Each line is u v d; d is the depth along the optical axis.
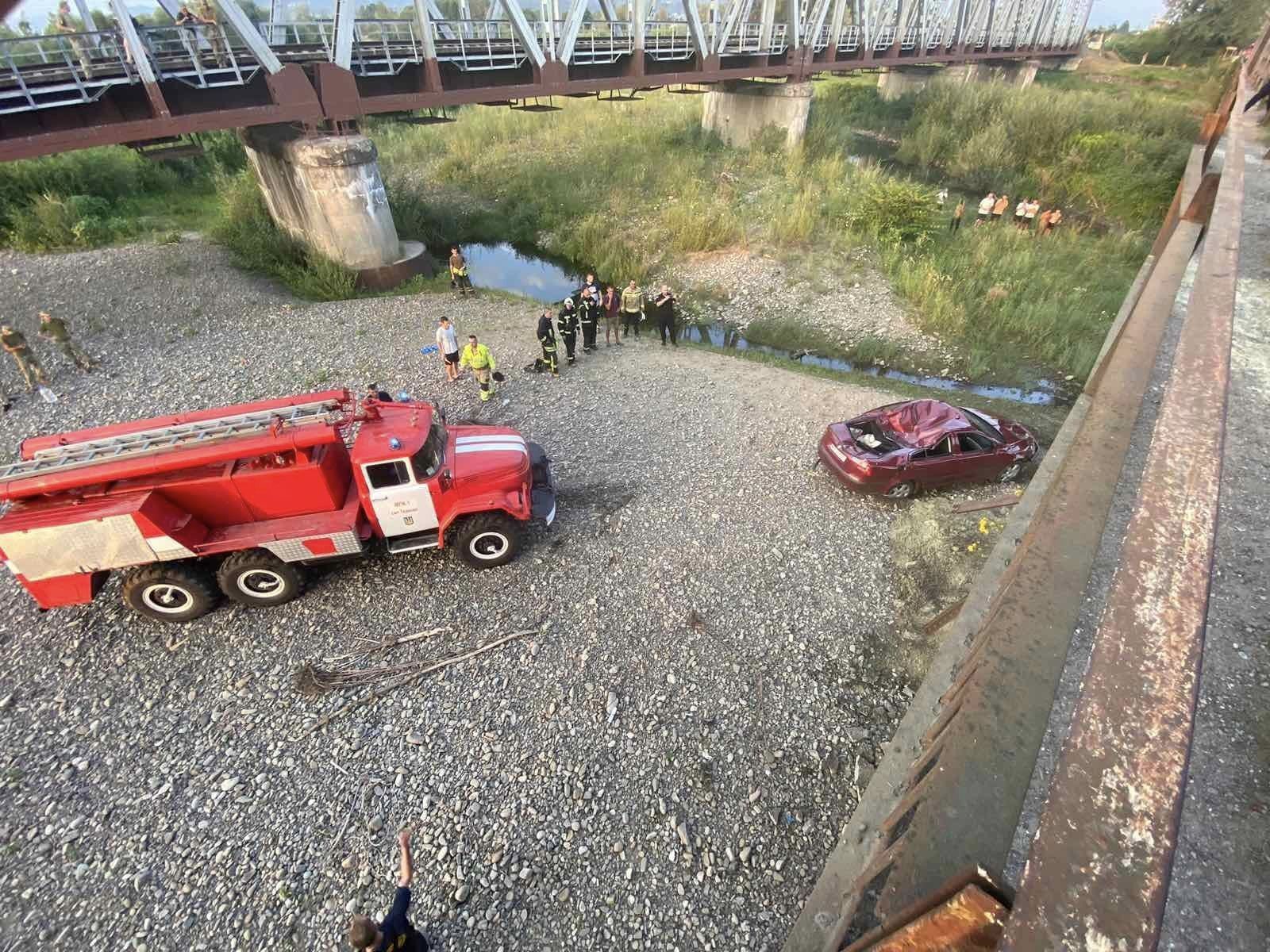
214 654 7.53
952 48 37.06
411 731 6.79
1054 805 0.92
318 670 7.36
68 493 6.92
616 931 5.43
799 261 19.80
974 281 17.73
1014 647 2.05
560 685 7.26
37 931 5.35
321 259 18.78
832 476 10.61
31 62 13.82
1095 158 25.98
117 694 7.12
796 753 6.68
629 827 6.07
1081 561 2.13
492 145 30.27
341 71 16.08
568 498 10.08
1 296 15.64
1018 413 13.34
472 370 13.29
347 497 7.94
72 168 22.56
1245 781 2.04
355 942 4.15
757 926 5.46
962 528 9.50
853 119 36.91
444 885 5.65
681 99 38.88
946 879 1.89
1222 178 3.81
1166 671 1.02
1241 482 2.74
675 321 16.48
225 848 5.87
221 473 7.22
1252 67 12.34
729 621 8.06
